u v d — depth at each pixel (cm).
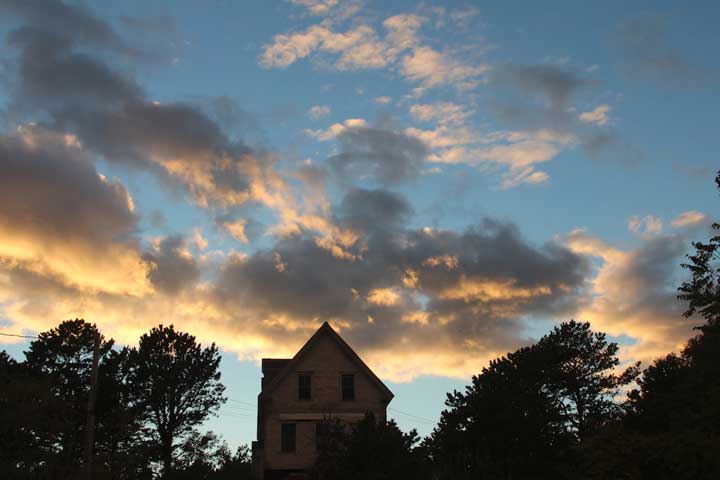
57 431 4147
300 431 4772
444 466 3281
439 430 3841
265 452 4706
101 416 5188
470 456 3462
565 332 5516
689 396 3059
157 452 5556
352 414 4844
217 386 6016
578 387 5309
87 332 5594
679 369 4116
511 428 3662
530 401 3850
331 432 3120
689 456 2139
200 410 5897
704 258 2833
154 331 5909
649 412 3956
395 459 2894
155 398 5706
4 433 3922
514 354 5303
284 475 4706
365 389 4941
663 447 2198
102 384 5256
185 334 5956
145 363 5747
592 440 2359
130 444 5344
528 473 3628
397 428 3028
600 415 5203
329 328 5034
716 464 2103
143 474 5266
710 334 3006
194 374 5844
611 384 5400
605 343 5522
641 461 2234
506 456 3675
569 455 3634
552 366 5266
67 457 4050
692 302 2839
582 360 5475
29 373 5228
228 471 5803
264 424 4900
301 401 4853
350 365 4991
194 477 5475
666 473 2217
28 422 3956
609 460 2264
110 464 4306
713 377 2969
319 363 4966
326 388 4906
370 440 2920
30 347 5491
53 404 4262
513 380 4050
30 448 4003
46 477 3834
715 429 2398
